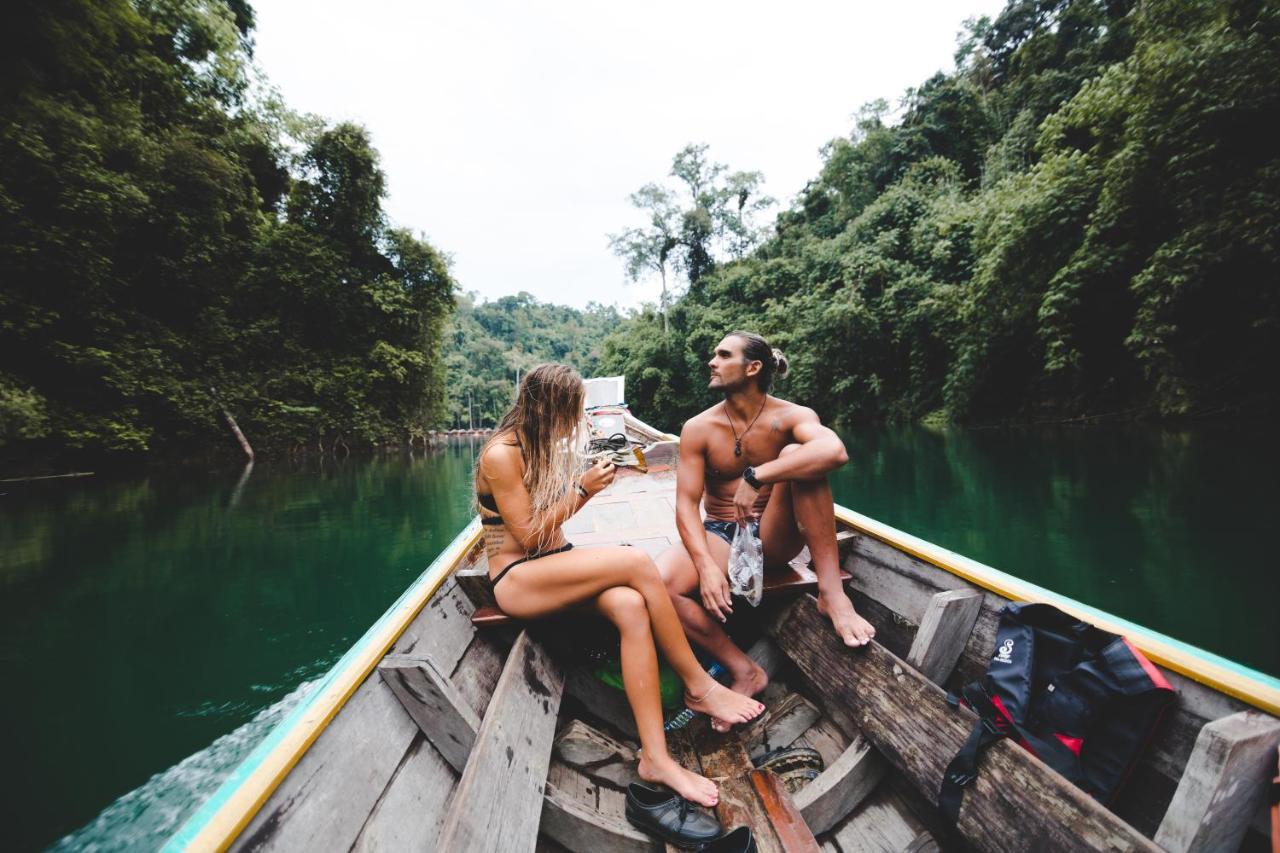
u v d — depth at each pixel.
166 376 13.84
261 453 16.48
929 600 1.68
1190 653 1.04
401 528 7.81
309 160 18.31
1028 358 13.87
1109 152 11.27
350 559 6.38
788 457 1.50
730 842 1.13
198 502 9.83
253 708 3.49
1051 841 0.93
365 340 19.03
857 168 24.08
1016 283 12.78
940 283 16.33
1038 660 1.20
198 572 5.95
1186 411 10.45
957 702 1.18
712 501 1.89
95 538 7.31
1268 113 8.36
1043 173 12.05
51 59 12.11
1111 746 1.05
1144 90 9.78
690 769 1.40
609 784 1.44
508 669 1.34
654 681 1.33
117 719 3.34
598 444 4.80
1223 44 8.61
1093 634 1.17
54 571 6.01
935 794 1.15
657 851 1.21
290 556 6.49
